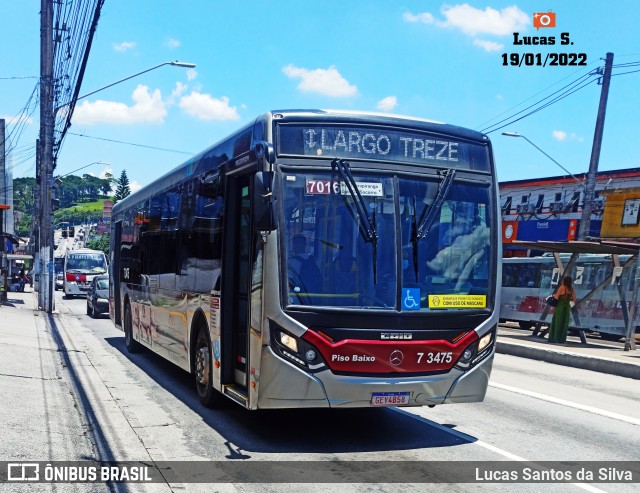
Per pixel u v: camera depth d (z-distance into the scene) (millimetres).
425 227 6863
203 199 8758
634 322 16141
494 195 7348
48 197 24750
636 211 27016
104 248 114250
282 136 6633
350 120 6859
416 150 7039
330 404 6371
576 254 18172
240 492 5406
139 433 6996
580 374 13242
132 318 13883
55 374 10203
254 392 6578
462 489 5629
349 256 6574
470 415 8617
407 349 6570
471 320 6934
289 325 6297
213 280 8055
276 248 6387
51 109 23609
